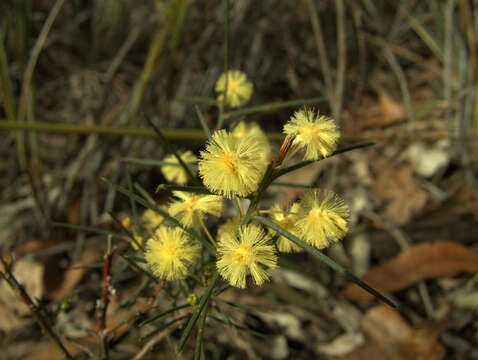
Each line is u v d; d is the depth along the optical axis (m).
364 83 0.27
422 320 0.17
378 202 0.22
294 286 0.18
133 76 0.26
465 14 0.23
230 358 0.16
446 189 0.22
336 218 0.07
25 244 0.19
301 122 0.06
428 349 0.16
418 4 0.29
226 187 0.06
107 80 0.22
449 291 0.19
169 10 0.20
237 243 0.06
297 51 0.27
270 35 0.27
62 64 0.26
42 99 0.26
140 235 0.10
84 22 0.27
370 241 0.20
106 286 0.09
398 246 0.20
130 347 0.15
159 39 0.20
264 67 0.26
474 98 0.23
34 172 0.20
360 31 0.24
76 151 0.23
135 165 0.22
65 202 0.21
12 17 0.21
